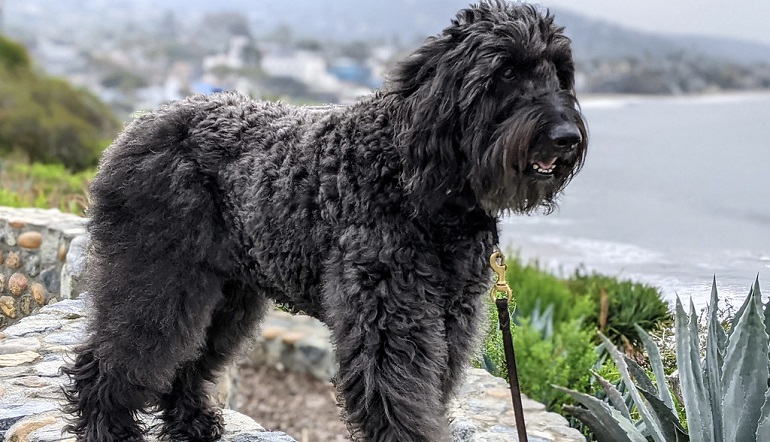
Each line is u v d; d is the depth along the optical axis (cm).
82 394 169
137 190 165
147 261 164
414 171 149
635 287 281
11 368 209
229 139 166
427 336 151
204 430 184
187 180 164
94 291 169
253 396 368
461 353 160
